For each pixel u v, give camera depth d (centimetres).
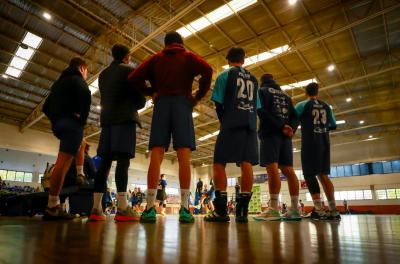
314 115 340
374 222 242
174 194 2547
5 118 1600
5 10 873
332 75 1280
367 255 58
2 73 1179
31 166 1858
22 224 171
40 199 394
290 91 1412
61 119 242
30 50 1048
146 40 890
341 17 937
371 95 1473
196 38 1015
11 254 58
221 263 49
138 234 107
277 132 297
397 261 51
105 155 244
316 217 322
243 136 247
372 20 941
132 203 1532
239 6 856
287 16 929
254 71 1234
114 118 242
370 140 2053
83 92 244
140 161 2312
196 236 101
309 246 74
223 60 1155
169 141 237
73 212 414
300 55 1112
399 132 1952
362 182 2083
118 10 884
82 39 1008
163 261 51
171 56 244
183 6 868
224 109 257
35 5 848
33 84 1278
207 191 1391
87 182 412
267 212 285
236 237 98
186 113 235
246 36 1019
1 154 1744
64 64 1151
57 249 66
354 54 1128
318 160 327
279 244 78
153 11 884
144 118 1683
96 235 101
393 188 1966
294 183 307
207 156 2519
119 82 252
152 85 258
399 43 1059
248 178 245
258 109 287
